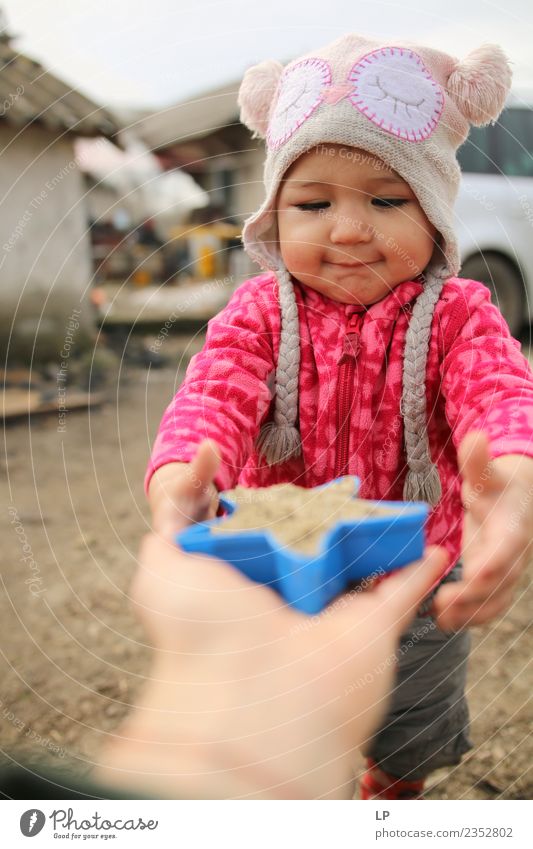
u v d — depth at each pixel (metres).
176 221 5.39
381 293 0.94
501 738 1.40
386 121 0.86
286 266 0.99
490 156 3.80
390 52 0.90
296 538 0.52
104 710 1.44
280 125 0.92
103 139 4.33
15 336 4.24
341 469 0.98
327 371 0.97
